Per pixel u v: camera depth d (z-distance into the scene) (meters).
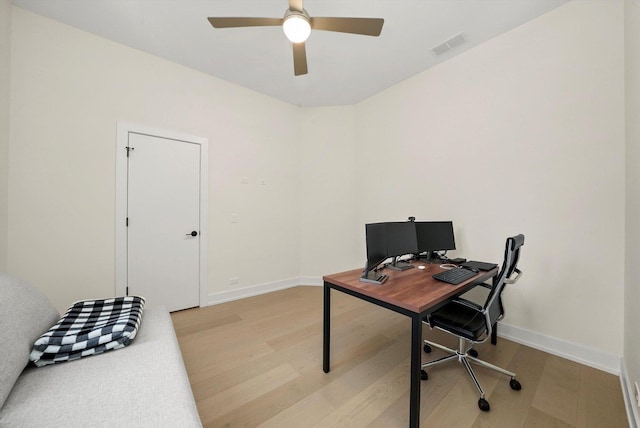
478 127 2.44
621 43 1.72
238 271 3.29
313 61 2.71
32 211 2.08
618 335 1.74
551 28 2.01
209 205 3.04
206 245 3.01
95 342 1.19
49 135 2.14
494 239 2.33
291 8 1.66
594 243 1.82
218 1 1.96
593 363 1.81
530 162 2.11
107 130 2.39
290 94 3.49
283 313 2.80
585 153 1.86
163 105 2.70
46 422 0.80
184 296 2.87
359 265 3.69
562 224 1.96
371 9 2.01
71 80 2.22
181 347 2.07
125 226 2.50
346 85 3.23
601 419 1.36
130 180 2.52
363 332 2.37
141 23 2.19
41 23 2.10
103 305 1.63
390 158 3.28
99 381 1.00
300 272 3.89
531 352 2.01
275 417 1.36
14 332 1.02
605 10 1.78
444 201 2.72
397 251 2.07
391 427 1.30
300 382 1.65
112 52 2.41
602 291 1.79
